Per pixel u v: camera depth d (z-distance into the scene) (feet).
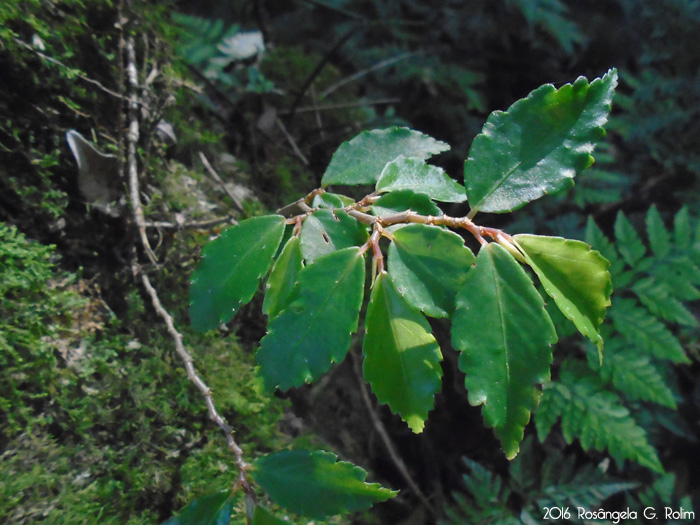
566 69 2.13
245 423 0.92
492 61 2.11
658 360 1.38
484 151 0.59
